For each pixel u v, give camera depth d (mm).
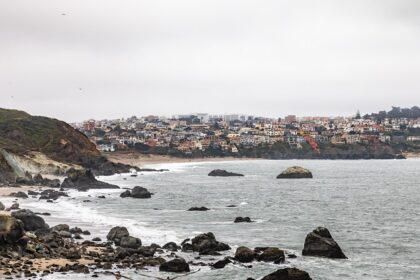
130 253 48500
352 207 98938
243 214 84750
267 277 39594
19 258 43750
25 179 130625
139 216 78438
